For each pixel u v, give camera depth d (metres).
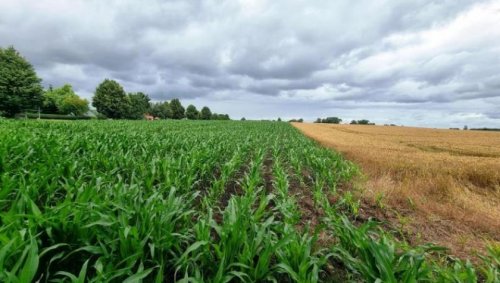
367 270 2.37
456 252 3.71
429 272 2.54
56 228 2.33
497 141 28.86
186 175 4.91
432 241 4.03
